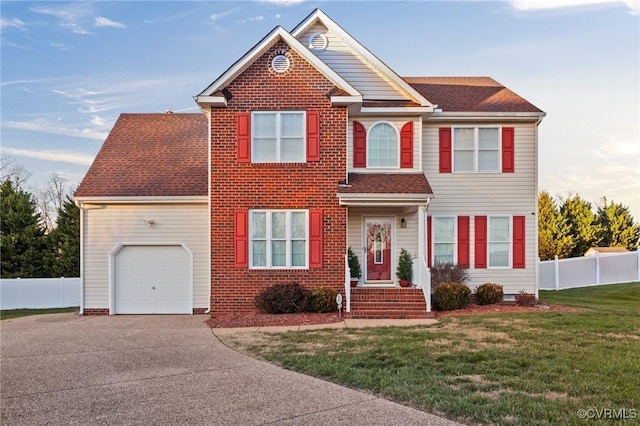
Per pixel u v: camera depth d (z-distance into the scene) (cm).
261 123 1653
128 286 1808
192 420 630
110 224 1806
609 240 4397
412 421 610
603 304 1850
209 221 1750
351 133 1778
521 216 1872
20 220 3006
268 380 816
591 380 762
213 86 1608
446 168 1880
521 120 1866
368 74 1841
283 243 1647
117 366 942
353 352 995
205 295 1802
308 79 1652
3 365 964
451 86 2164
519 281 1870
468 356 927
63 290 2303
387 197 1594
